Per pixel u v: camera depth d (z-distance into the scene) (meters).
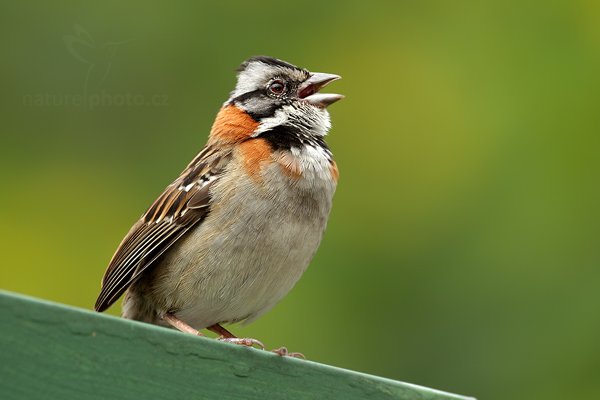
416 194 12.59
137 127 13.05
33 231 12.50
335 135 13.28
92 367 6.57
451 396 7.64
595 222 11.71
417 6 13.73
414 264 12.04
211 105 13.12
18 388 6.34
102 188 12.77
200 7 13.44
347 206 12.69
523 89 12.70
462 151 12.62
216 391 6.99
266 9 13.56
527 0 13.34
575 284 11.45
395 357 11.59
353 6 13.75
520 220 11.88
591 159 12.06
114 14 13.28
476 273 11.73
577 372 11.17
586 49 12.73
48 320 6.47
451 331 11.55
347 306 11.87
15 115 13.02
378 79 13.42
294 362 7.30
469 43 13.34
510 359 11.30
